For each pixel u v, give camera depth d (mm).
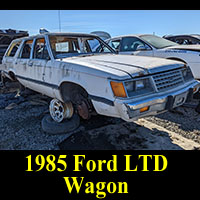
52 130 2809
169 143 2492
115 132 2836
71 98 2877
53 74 2830
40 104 4184
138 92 2064
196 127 2932
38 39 3428
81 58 2850
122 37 5535
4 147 2500
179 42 5883
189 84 2627
